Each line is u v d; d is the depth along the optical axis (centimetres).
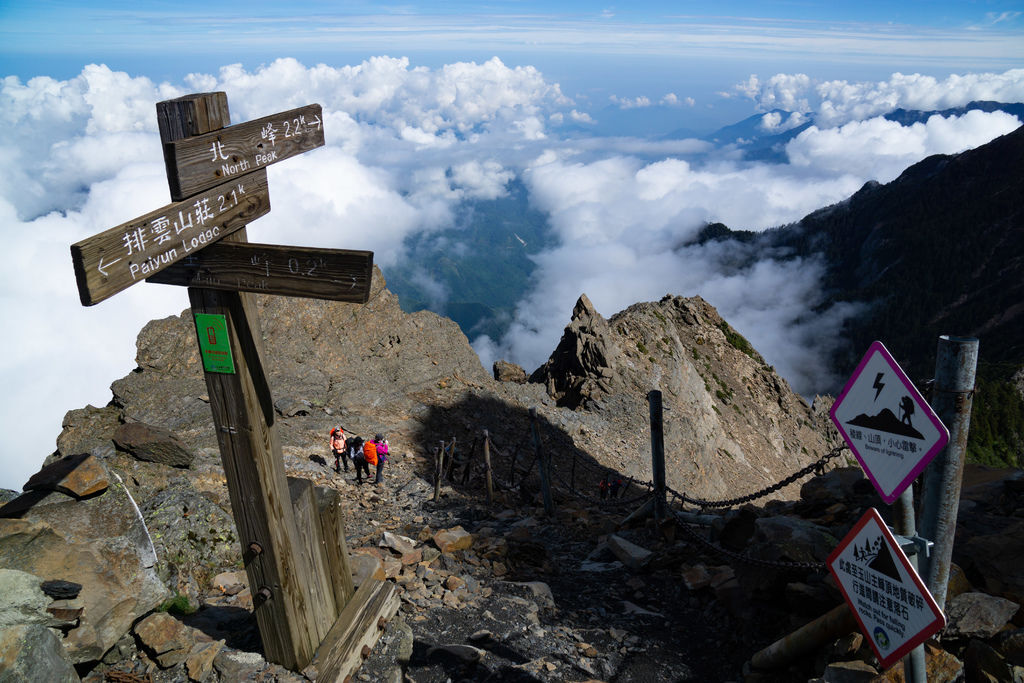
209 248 392
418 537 1000
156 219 344
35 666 384
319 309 2531
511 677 625
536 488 1778
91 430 1720
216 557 668
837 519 888
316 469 1547
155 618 489
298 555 469
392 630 579
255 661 475
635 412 3853
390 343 2712
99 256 308
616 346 4441
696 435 4366
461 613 758
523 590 845
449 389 2681
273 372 2256
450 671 623
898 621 404
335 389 2302
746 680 633
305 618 478
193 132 366
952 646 547
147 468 1048
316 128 483
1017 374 13838
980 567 620
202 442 1545
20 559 450
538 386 3556
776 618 730
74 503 501
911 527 419
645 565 955
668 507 1105
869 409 422
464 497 1514
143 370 1958
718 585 824
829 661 550
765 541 741
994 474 893
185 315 2067
